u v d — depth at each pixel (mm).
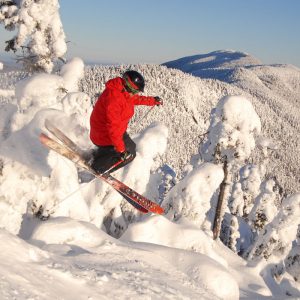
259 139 22391
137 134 13344
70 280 4258
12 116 8320
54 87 9008
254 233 28422
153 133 12984
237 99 16297
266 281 15719
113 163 5801
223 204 18047
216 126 16547
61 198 8867
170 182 26531
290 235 16969
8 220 7699
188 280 5863
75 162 5969
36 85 8852
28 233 8484
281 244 16891
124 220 12375
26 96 8805
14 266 3969
